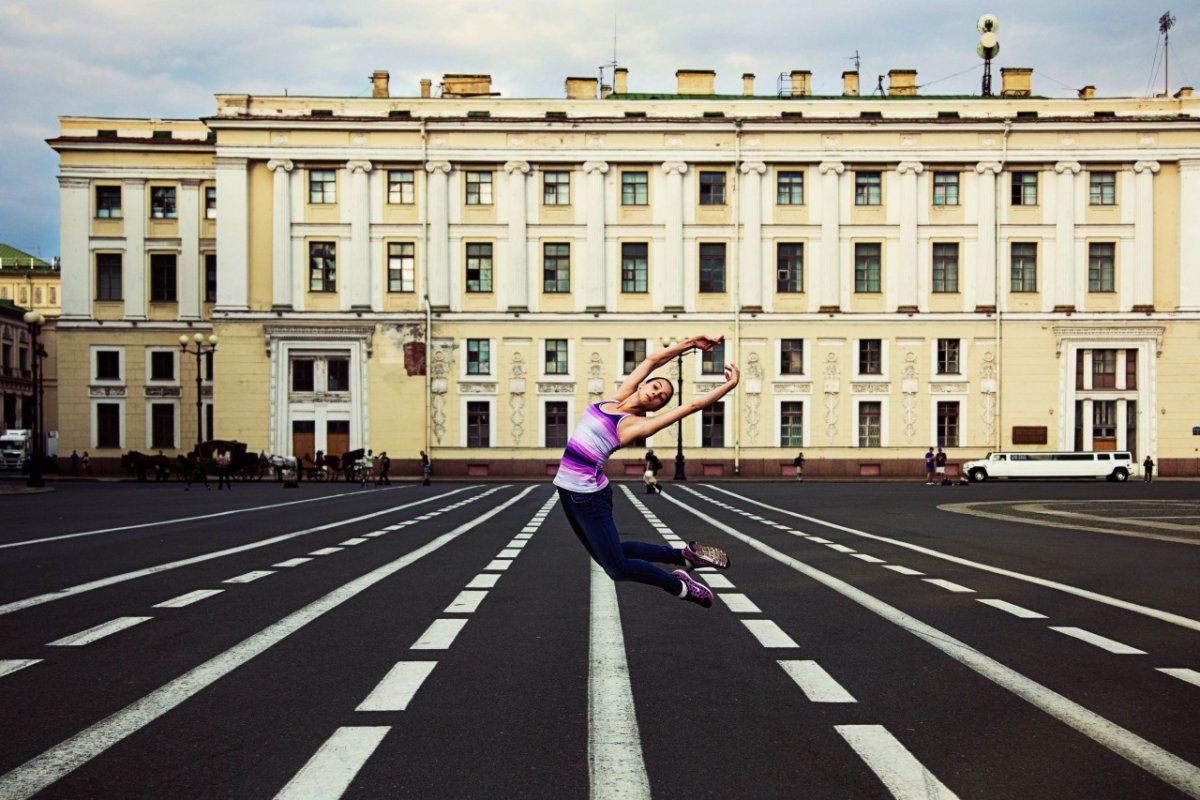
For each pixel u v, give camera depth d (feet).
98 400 195.72
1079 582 38.96
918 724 18.42
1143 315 179.83
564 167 181.57
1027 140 180.24
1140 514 83.46
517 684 21.58
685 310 181.37
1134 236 180.65
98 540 56.13
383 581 38.65
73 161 194.49
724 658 24.36
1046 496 119.85
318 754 16.57
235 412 179.52
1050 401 180.45
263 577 39.63
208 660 23.91
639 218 181.78
